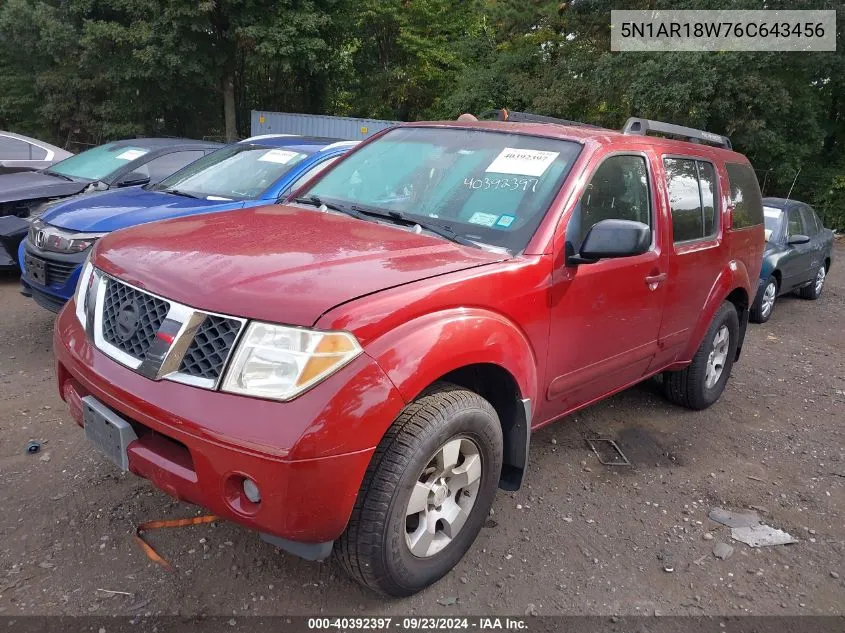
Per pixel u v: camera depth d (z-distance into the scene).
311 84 28.05
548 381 3.18
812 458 4.37
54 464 3.52
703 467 4.11
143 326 2.42
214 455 2.15
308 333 2.17
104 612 2.51
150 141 8.31
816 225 10.47
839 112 22.08
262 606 2.60
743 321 5.29
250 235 2.86
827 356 7.07
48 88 25.00
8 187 7.00
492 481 2.84
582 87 22.70
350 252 2.67
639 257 3.61
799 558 3.21
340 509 2.21
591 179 3.30
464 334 2.52
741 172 5.12
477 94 25.31
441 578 2.83
